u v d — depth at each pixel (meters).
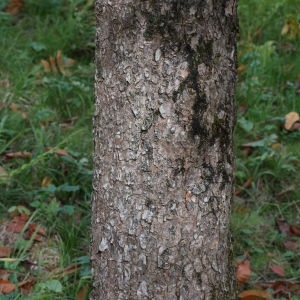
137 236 3.57
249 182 5.77
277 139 6.32
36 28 7.45
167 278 3.60
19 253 4.79
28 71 6.70
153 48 3.38
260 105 6.61
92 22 7.56
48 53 7.08
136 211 3.55
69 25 7.35
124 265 3.63
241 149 6.05
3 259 4.42
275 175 5.83
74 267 4.68
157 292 3.62
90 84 6.61
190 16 3.36
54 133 5.92
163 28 3.36
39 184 5.43
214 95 3.49
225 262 3.76
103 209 3.66
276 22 7.84
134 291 3.64
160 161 3.47
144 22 3.36
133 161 3.50
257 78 6.89
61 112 6.27
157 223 3.54
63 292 4.49
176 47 3.38
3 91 6.35
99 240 3.71
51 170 5.45
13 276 4.63
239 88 6.71
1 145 5.69
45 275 4.70
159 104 3.42
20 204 5.26
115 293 3.69
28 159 5.57
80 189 5.40
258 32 7.70
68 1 7.88
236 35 3.59
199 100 3.45
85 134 5.95
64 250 4.81
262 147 6.01
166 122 3.44
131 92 3.44
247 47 7.25
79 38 7.30
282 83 7.04
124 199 3.56
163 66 3.39
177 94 3.41
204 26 3.40
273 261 5.14
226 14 3.47
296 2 8.07
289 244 5.29
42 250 4.90
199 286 3.65
